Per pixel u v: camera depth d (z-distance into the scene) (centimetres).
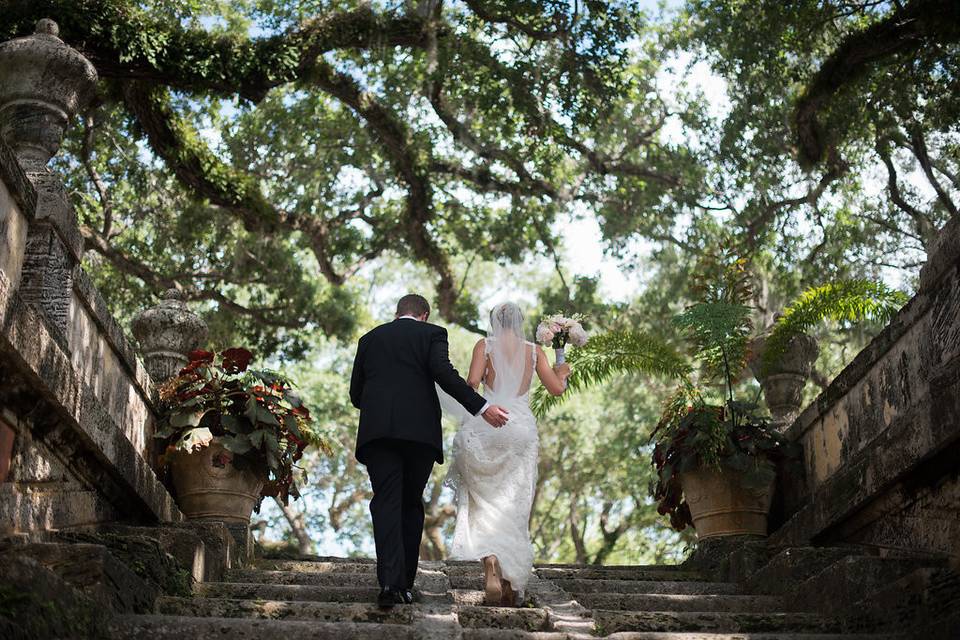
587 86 1445
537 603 487
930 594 388
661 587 589
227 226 1691
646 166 1800
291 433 642
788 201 1667
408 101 1569
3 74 550
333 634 371
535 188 1717
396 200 1822
